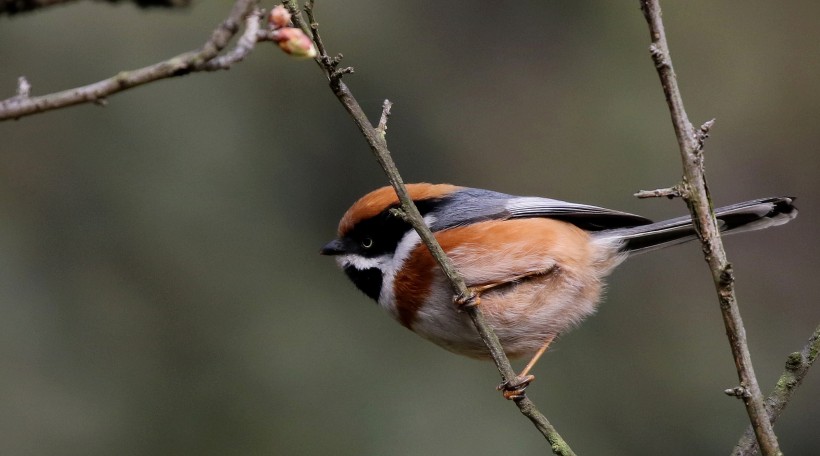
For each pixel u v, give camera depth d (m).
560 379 12.95
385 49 14.16
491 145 14.21
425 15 14.63
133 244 12.50
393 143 13.88
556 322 7.49
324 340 12.58
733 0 15.68
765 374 13.76
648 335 13.75
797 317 14.63
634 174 14.05
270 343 12.41
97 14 12.77
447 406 12.32
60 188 12.57
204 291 12.47
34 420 11.42
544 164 14.23
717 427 12.79
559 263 7.32
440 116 14.21
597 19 14.84
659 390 13.20
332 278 13.05
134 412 11.87
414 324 7.50
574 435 12.42
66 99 3.65
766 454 4.65
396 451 11.94
